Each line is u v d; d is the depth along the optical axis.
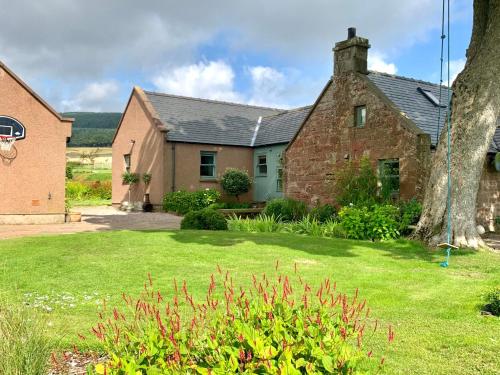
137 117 24.89
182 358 2.51
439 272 8.09
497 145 16.61
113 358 2.46
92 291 6.57
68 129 17.19
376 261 8.99
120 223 17.12
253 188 25.95
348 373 2.31
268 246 10.20
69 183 33.75
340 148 16.48
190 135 23.78
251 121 27.56
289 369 2.15
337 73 16.66
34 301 5.91
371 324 5.14
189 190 23.55
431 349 4.42
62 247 9.65
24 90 16.41
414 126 14.10
